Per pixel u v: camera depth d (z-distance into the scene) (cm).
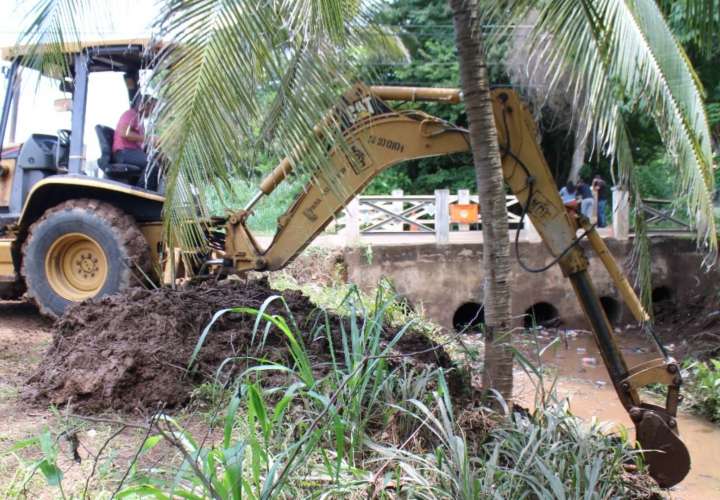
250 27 328
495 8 450
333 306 782
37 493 303
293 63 340
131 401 432
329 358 475
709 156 410
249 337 491
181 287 586
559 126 1324
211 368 454
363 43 389
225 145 333
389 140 562
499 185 456
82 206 688
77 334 486
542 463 332
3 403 437
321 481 305
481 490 310
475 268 1085
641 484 414
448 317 1080
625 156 439
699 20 418
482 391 448
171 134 334
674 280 1183
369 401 374
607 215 1291
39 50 391
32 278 700
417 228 1097
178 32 331
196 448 276
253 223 1403
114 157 713
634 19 410
